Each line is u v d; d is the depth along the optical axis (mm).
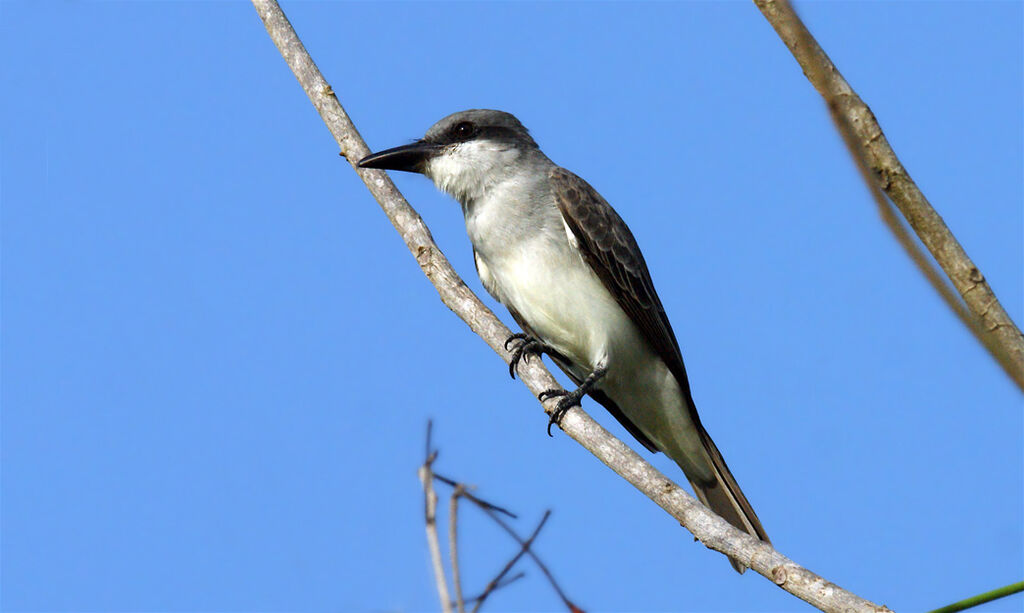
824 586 5777
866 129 3734
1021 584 4582
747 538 6348
